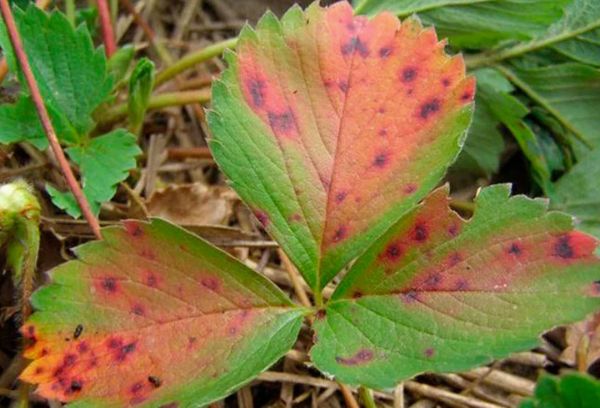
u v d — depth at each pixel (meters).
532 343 0.28
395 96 0.32
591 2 0.38
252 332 0.30
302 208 0.31
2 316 0.34
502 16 0.37
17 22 0.34
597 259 0.29
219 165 0.31
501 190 0.30
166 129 0.41
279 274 0.37
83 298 0.30
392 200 0.31
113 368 0.30
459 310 0.29
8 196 0.32
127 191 0.37
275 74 0.32
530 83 0.39
